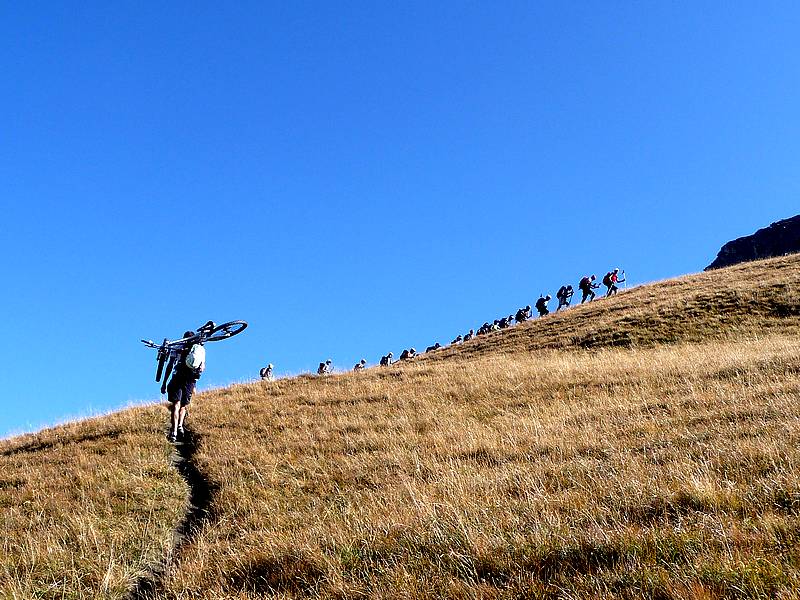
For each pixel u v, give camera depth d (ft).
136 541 29.53
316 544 24.47
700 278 131.54
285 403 59.98
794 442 28.09
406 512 26.61
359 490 33.35
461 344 118.62
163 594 23.68
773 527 19.29
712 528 19.74
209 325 38.40
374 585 20.47
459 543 22.15
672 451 30.53
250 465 39.55
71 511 33.22
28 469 41.93
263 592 22.00
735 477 24.86
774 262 133.39
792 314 87.92
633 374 57.67
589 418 43.09
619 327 93.66
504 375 64.54
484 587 18.88
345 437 44.96
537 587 18.42
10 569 26.61
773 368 49.85
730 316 90.74
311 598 20.74
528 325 116.67
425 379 68.13
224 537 28.89
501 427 43.62
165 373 37.88
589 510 23.48
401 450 39.86
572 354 84.33
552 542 20.75
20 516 32.94
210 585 23.36
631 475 26.94
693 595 16.03
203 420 53.42
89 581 25.62
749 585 16.20
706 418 37.37
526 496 26.96
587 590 17.69
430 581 20.13
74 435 51.19
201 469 40.19
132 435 48.62
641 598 16.67
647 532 20.21
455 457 37.22
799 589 15.39
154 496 35.37
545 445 36.42
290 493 34.55
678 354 70.28
